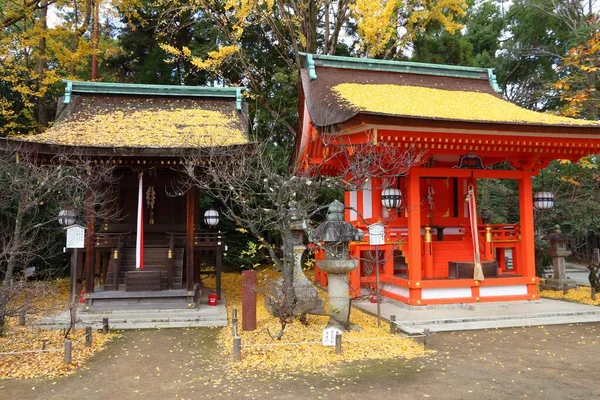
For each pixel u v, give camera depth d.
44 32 19.80
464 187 16.33
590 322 11.83
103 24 26.75
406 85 17.41
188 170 11.41
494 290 13.62
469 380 7.28
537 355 8.80
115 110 16.45
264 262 24.11
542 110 30.31
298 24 20.38
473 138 12.21
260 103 23.38
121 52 25.38
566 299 14.91
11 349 9.00
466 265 13.44
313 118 14.17
